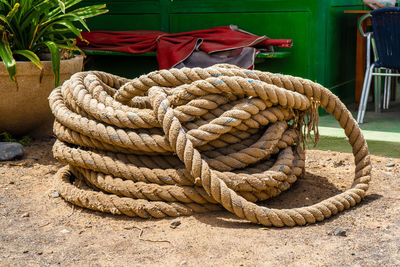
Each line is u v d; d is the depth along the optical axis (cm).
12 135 472
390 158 416
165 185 300
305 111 336
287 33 537
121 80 379
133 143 299
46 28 465
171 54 521
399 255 243
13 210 311
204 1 579
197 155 283
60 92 362
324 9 516
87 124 312
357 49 572
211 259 241
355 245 254
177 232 273
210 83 298
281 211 279
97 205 302
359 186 318
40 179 372
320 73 526
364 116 535
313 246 253
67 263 242
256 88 299
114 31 630
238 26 564
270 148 307
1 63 424
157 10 606
